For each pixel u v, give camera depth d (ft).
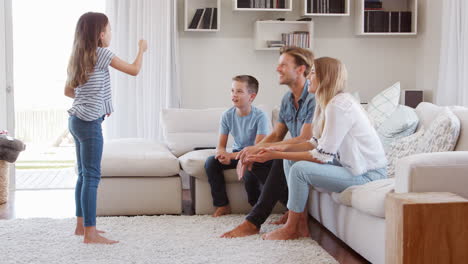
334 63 10.59
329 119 10.24
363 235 9.84
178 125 16.01
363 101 19.97
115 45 18.67
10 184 17.92
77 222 11.56
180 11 19.22
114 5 18.65
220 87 19.53
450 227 7.23
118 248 10.53
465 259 7.27
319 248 10.41
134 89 18.85
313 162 10.70
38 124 33.50
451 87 17.52
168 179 13.69
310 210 13.17
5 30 17.87
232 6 19.16
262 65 19.60
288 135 15.67
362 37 19.90
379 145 10.77
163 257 9.96
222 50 19.44
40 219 13.01
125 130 18.92
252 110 13.37
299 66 11.93
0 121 17.92
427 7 19.12
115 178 13.55
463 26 17.06
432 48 18.88
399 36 20.03
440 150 10.24
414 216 7.19
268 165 12.82
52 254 10.18
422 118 12.50
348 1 18.89
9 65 17.95
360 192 9.77
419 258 7.23
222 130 13.70
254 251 10.23
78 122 10.85
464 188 8.70
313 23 19.03
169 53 18.72
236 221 12.76
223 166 13.39
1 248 10.57
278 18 18.98
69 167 24.61
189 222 12.69
